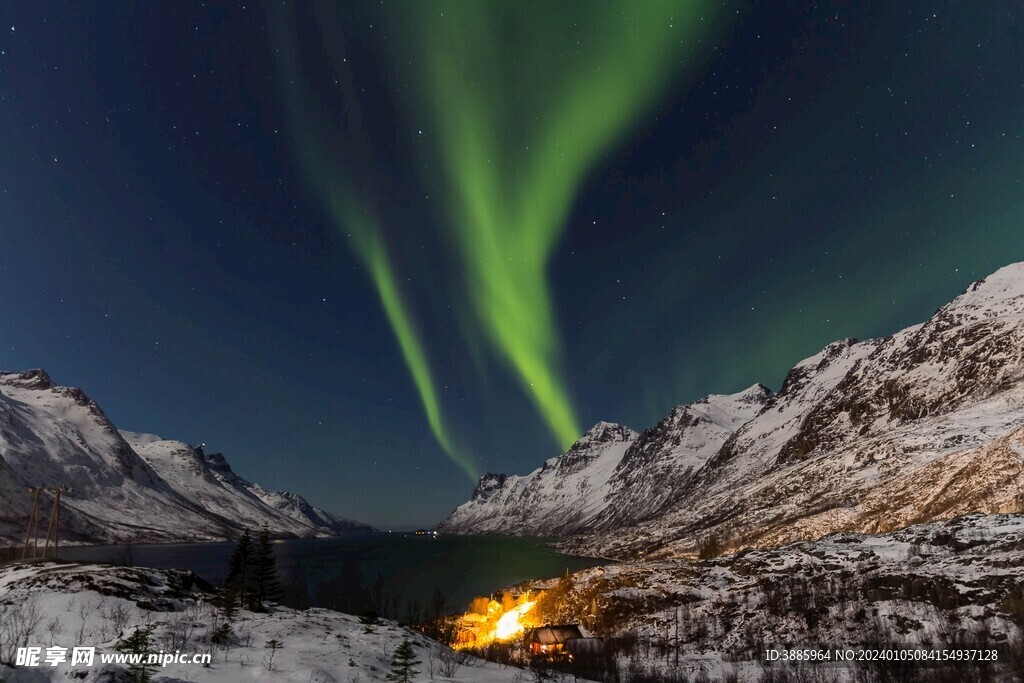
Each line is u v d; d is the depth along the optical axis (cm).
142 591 2552
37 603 2300
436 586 12056
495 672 2205
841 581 4406
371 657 2094
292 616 2528
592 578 5750
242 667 1816
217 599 2739
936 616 3566
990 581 3741
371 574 14262
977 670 2700
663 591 5053
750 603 4497
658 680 3011
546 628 4009
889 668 2875
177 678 1658
